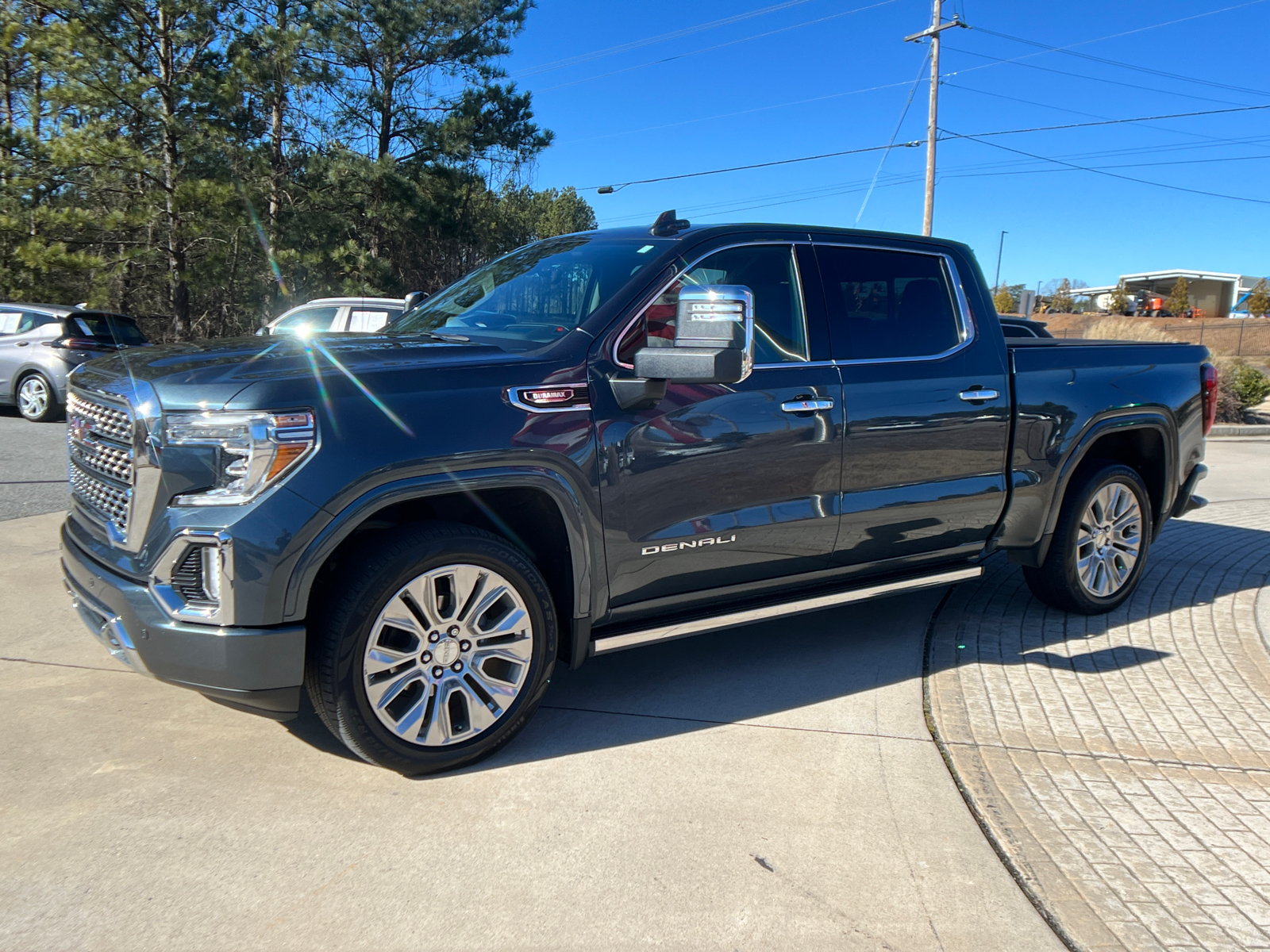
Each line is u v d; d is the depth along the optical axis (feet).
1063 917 7.88
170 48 68.54
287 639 8.79
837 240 13.01
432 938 7.38
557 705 12.11
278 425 8.65
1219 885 8.41
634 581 11.04
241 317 82.33
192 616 8.75
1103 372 15.38
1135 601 17.11
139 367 9.67
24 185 68.23
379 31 87.04
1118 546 16.14
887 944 7.48
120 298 76.59
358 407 9.08
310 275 81.66
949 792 10.04
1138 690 12.94
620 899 7.97
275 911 7.63
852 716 11.94
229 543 8.56
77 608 10.09
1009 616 16.14
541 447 9.92
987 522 14.23
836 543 12.69
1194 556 20.52
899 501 13.01
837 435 12.26
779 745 11.05
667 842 8.88
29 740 10.45
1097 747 11.17
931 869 8.57
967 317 14.01
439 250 98.17
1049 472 14.60
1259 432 54.13
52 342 39.47
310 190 81.51
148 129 68.64
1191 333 147.74
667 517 11.03
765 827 9.21
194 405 8.73
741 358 9.59
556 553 10.79
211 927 7.39
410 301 15.75
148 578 8.88
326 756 10.36
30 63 71.41
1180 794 10.07
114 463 9.47
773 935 7.55
